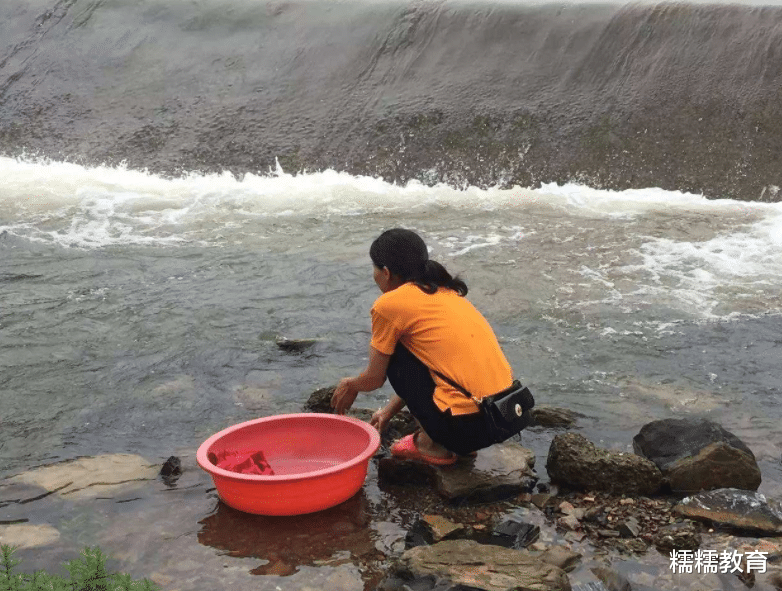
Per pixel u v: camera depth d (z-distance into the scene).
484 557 2.92
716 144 8.14
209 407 4.25
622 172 8.17
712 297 5.68
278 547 3.14
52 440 3.93
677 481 3.52
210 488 3.54
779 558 3.05
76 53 10.30
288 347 4.89
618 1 9.34
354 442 3.65
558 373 4.62
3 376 4.56
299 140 8.87
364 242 6.77
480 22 9.40
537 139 8.45
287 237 6.92
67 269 6.16
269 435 3.67
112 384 4.48
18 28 10.80
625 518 3.32
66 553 3.10
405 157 8.56
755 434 4.00
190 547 3.13
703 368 4.68
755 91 8.30
